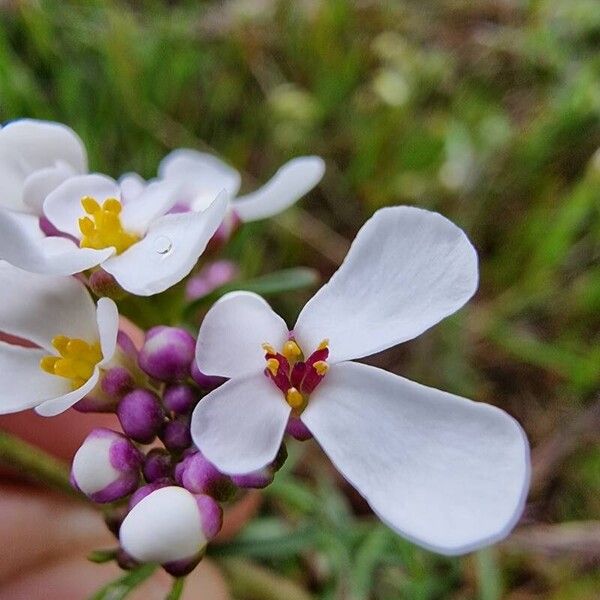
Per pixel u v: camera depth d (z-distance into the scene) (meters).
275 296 0.06
